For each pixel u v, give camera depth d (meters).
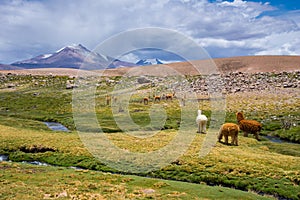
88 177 23.89
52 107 74.38
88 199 18.38
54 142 35.94
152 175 25.69
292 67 122.31
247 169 25.12
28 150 33.69
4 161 29.38
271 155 30.62
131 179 23.56
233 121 51.25
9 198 18.06
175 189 21.30
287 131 44.75
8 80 122.88
